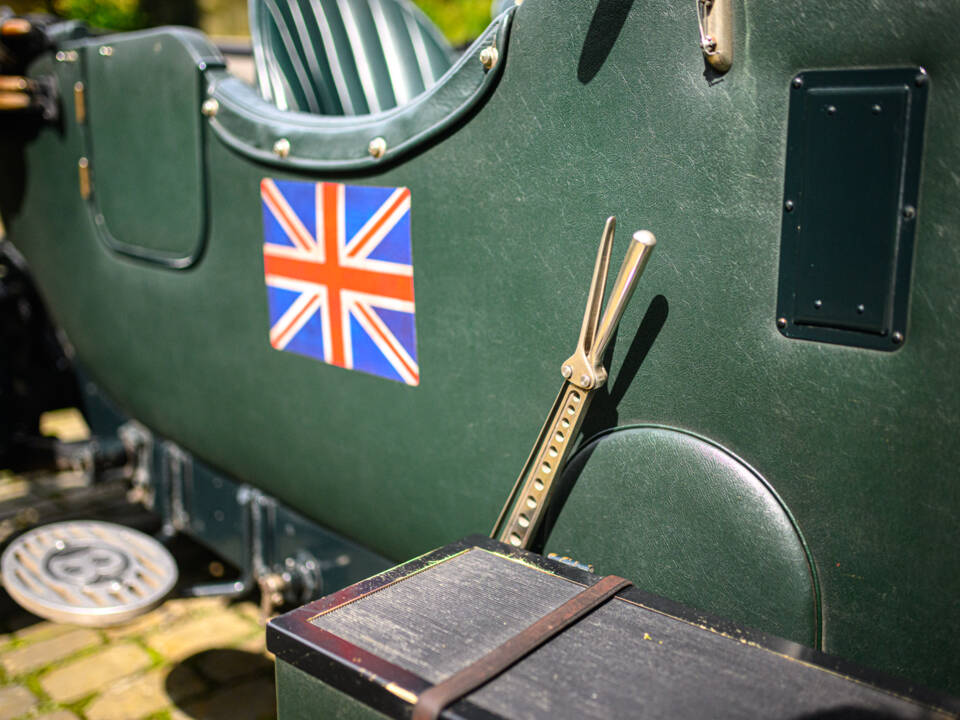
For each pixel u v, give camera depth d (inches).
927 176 35.8
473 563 46.3
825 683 35.2
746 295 41.3
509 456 53.0
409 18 78.8
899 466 38.0
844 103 37.3
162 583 70.4
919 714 33.2
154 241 80.4
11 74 94.7
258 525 78.3
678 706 33.6
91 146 86.6
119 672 86.9
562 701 34.0
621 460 46.2
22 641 92.0
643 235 42.3
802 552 40.9
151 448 92.1
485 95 49.6
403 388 58.7
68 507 121.5
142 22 322.7
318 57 72.2
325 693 38.6
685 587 44.4
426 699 33.9
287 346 67.7
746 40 39.6
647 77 42.9
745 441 42.4
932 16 34.9
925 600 38.2
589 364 45.2
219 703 82.4
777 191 39.8
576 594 42.6
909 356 37.1
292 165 62.6
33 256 102.3
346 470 65.2
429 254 54.7
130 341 87.3
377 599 42.4
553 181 47.5
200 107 71.4
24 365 102.3
